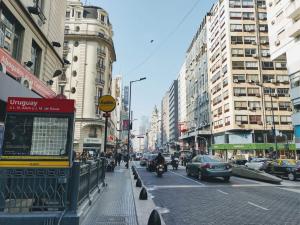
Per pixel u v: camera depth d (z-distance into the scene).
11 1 12.21
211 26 64.25
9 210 5.68
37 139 6.09
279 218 7.19
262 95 51.34
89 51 50.22
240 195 10.98
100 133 49.34
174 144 106.81
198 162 17.72
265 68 52.56
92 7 53.00
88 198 7.80
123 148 77.50
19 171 5.80
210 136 63.12
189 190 12.39
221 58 56.59
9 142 5.98
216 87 59.38
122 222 6.23
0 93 9.59
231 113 50.66
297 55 32.47
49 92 17.50
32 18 14.43
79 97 48.38
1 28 11.87
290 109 51.06
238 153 50.59
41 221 5.44
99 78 51.28
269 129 50.09
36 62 16.48
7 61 11.16
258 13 54.88
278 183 15.42
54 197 5.76
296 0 31.23
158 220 4.70
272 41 38.22
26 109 6.26
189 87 87.81
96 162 10.34
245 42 53.44
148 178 18.00
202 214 7.65
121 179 16.12
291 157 48.03
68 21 50.34
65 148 6.09
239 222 6.80
